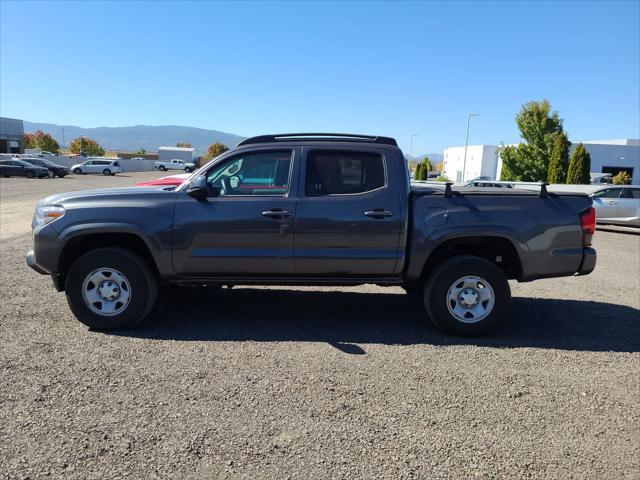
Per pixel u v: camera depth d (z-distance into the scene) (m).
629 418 3.47
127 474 2.72
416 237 4.95
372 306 6.16
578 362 4.48
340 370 4.15
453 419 3.40
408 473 2.79
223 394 3.67
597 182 37.91
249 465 2.83
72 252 5.18
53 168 44.72
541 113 34.00
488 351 4.69
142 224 4.86
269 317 5.60
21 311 5.59
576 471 2.86
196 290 6.79
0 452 2.89
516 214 4.95
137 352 4.45
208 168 5.05
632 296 7.12
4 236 11.12
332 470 2.80
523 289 7.53
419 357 4.49
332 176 5.03
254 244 4.93
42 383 3.78
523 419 3.42
